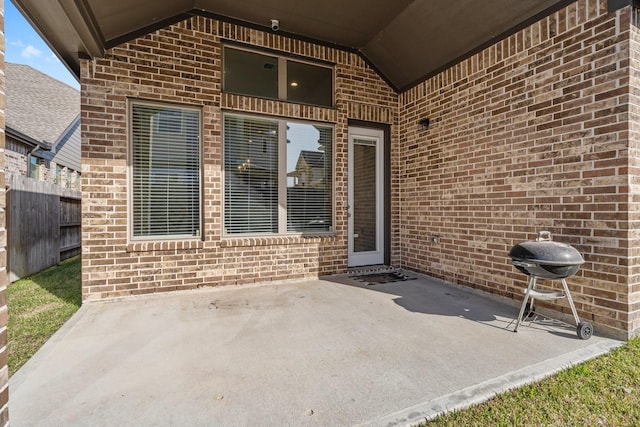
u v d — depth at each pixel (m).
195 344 2.86
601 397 2.09
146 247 4.26
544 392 2.13
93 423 1.83
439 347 2.79
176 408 1.97
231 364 2.51
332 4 4.41
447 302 4.07
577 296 3.28
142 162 4.39
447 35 4.51
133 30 4.18
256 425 1.82
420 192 5.48
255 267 4.88
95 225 4.08
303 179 5.34
